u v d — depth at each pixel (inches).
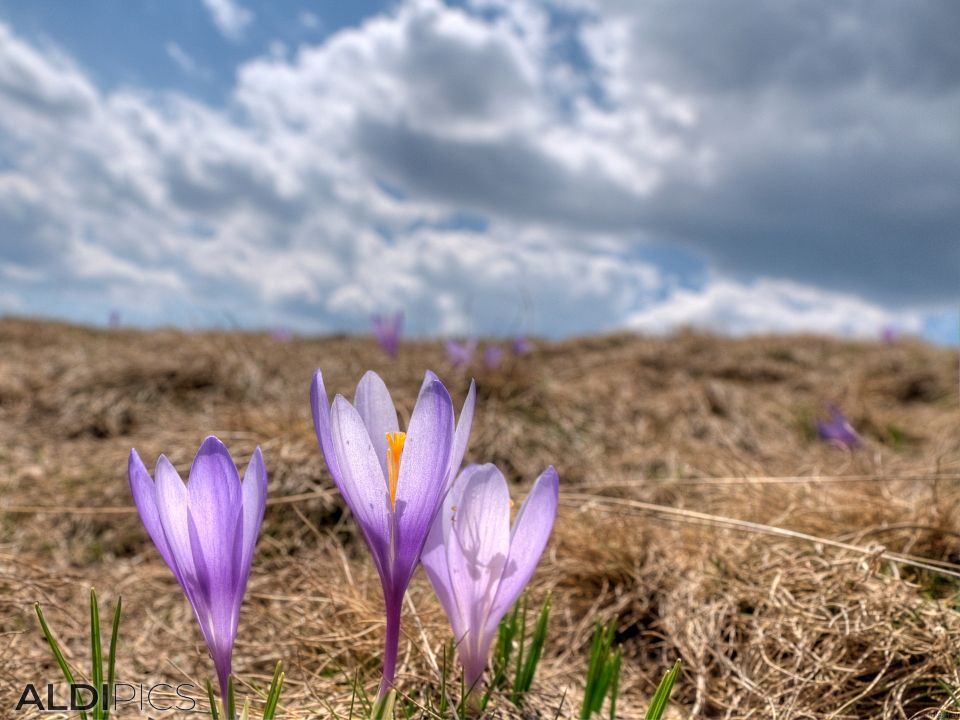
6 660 12.5
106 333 70.8
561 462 29.7
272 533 21.1
